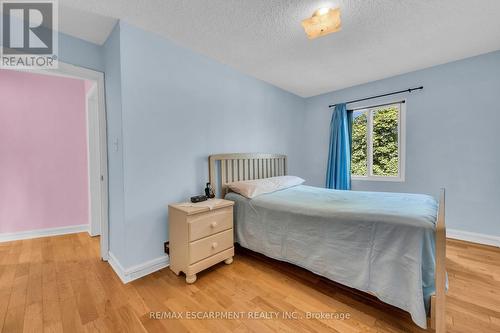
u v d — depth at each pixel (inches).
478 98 97.9
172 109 83.1
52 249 98.0
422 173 113.3
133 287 68.0
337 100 143.9
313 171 158.2
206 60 94.9
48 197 116.7
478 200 99.3
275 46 87.0
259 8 64.1
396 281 52.7
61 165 119.6
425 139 111.8
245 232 88.4
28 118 112.1
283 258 76.1
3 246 101.5
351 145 141.8
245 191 90.7
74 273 76.7
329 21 63.3
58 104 118.9
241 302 61.0
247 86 115.7
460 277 71.2
